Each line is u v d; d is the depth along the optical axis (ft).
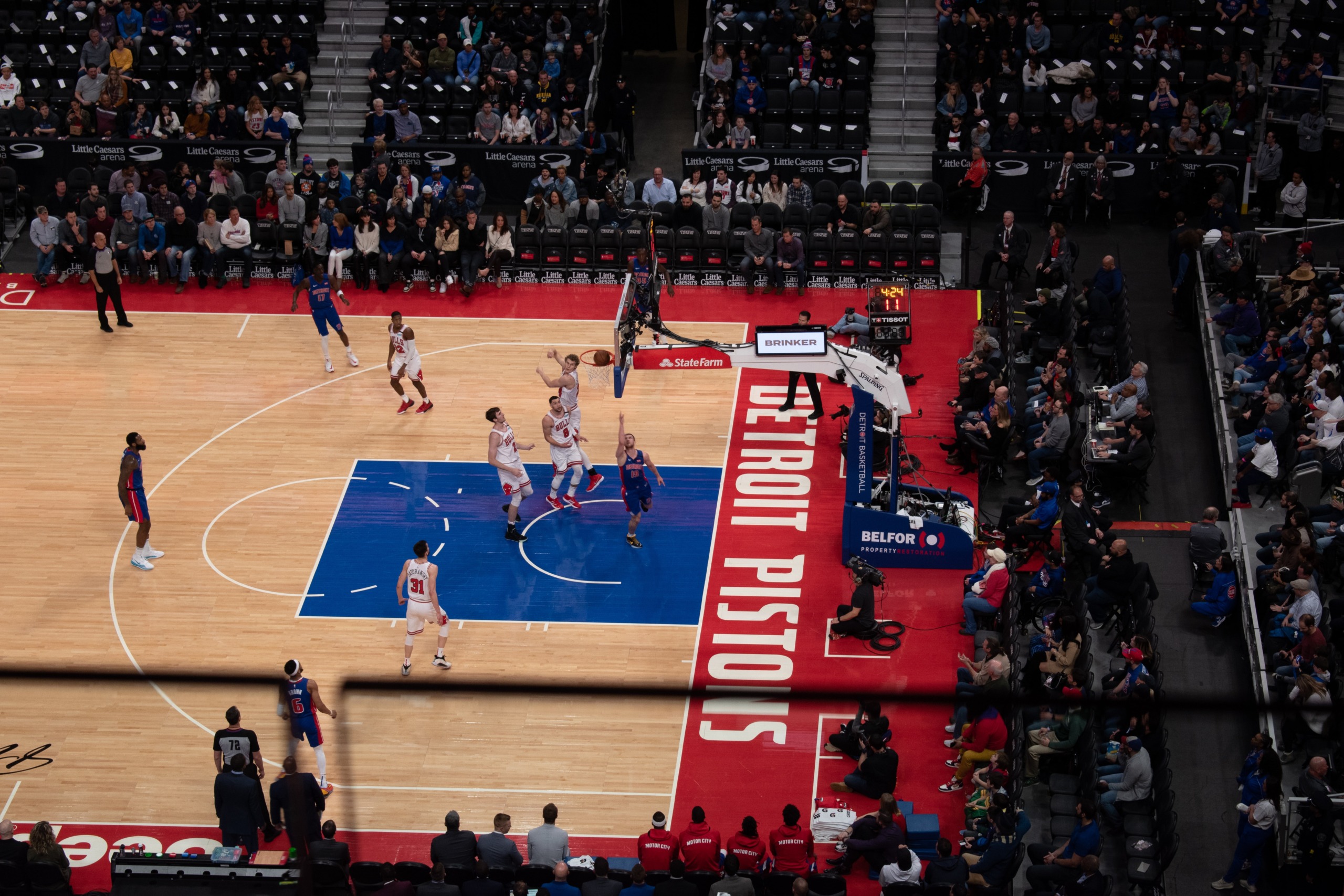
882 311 92.22
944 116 108.47
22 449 85.35
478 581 75.92
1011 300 93.50
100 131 112.88
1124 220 105.50
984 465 82.53
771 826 60.85
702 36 127.65
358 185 105.09
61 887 55.72
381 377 92.68
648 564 77.30
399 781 62.39
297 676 59.98
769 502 81.82
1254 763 57.67
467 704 66.44
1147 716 60.13
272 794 55.83
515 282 103.60
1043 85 109.70
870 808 61.52
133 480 74.33
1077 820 59.00
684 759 64.44
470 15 116.67
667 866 56.39
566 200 104.53
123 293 101.60
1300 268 87.81
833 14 114.11
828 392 91.50
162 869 55.67
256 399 90.33
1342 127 104.27
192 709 66.49
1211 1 113.19
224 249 102.01
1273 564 69.92
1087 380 88.79
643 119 120.67
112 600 74.08
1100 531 74.02
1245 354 87.45
